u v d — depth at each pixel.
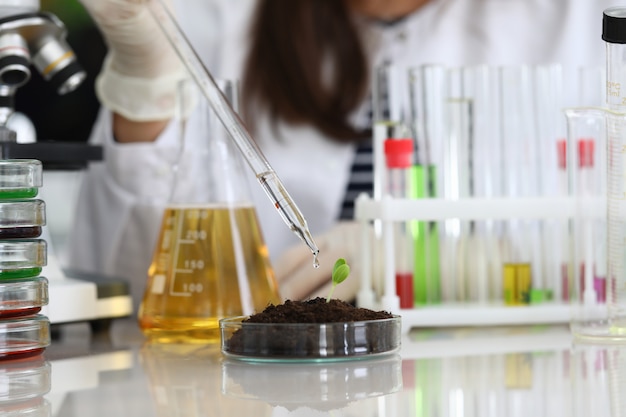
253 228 1.43
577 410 0.91
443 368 1.15
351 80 2.38
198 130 1.42
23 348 1.27
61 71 1.60
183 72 2.10
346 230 2.14
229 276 1.39
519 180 1.60
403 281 1.51
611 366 1.14
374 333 1.18
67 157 1.59
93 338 1.55
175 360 1.25
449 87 1.59
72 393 1.04
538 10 2.44
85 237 2.41
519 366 1.16
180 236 1.40
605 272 1.34
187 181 1.41
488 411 0.91
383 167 1.53
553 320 1.50
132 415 0.91
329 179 2.39
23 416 0.92
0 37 1.52
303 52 2.37
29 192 1.26
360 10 2.37
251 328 1.17
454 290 1.59
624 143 1.27
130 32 1.93
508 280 1.55
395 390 1.01
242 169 1.45
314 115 2.37
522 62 2.46
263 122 2.39
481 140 1.59
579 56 2.45
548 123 1.62
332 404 0.94
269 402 0.95
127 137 2.32
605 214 1.33
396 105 1.57
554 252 1.58
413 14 2.40
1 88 1.53
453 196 1.56
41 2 2.46
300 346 1.16
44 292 1.28
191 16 2.42
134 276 2.33
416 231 1.56
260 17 2.38
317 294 2.09
